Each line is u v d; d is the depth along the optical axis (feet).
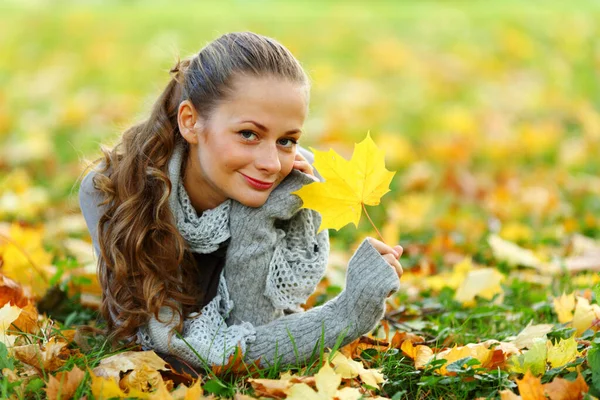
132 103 30.86
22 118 28.68
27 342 10.75
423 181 21.81
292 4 59.31
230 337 10.09
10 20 47.75
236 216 10.29
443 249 16.89
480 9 53.01
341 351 10.46
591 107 31.14
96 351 10.81
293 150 10.08
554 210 19.42
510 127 28.60
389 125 29.01
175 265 10.31
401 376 10.08
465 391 9.54
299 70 9.99
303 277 10.51
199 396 9.12
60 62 38.27
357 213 10.07
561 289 14.07
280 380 9.23
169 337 10.11
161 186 10.28
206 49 10.23
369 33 44.65
